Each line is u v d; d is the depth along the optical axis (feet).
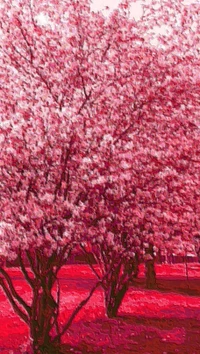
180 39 47.21
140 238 44.14
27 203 35.99
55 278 42.75
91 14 44.91
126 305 74.74
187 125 44.78
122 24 45.16
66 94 42.06
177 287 97.76
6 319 62.44
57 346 43.83
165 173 40.88
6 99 41.16
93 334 53.21
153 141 42.45
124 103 42.16
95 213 38.42
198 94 45.27
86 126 38.96
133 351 46.14
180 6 46.80
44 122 38.37
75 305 75.36
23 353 43.75
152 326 57.98
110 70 43.50
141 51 45.03
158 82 44.21
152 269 97.09
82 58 43.42
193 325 58.65
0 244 35.53
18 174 36.99
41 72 42.29
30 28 43.93
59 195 38.88
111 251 45.78
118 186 39.06
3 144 37.86
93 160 38.22
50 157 37.99
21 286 100.01
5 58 43.62
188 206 44.62
